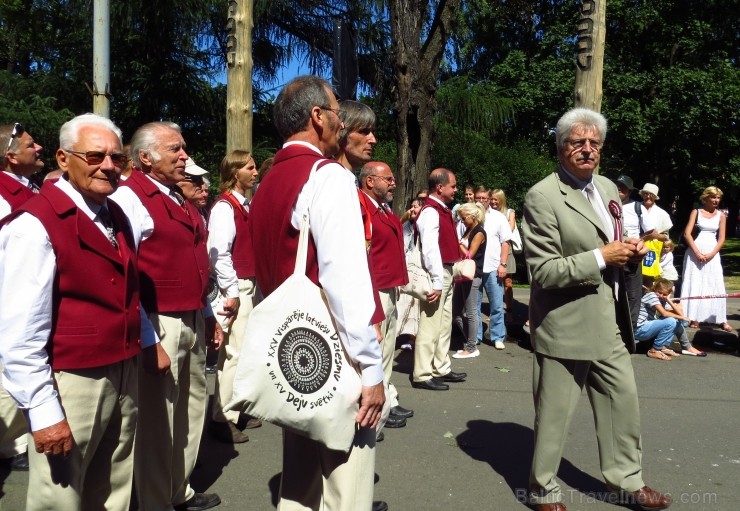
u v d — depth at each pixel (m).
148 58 14.66
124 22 13.73
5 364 2.30
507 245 7.70
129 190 3.21
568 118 3.36
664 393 5.92
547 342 3.44
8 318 2.29
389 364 4.82
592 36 6.31
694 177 21.47
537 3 20.64
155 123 3.41
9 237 2.34
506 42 21.14
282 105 2.50
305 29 16.17
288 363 2.23
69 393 2.46
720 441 4.72
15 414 3.84
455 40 16.84
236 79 6.54
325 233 2.22
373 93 16.80
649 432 4.90
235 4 6.50
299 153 2.43
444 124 14.53
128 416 2.71
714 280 8.27
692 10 20.22
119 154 2.54
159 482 3.28
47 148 12.26
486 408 5.46
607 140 19.61
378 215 4.67
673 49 20.75
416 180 8.89
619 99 19.28
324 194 2.24
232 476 4.07
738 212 34.75
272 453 4.44
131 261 2.68
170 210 3.35
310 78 2.52
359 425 2.29
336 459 2.38
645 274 7.77
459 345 7.91
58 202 2.44
